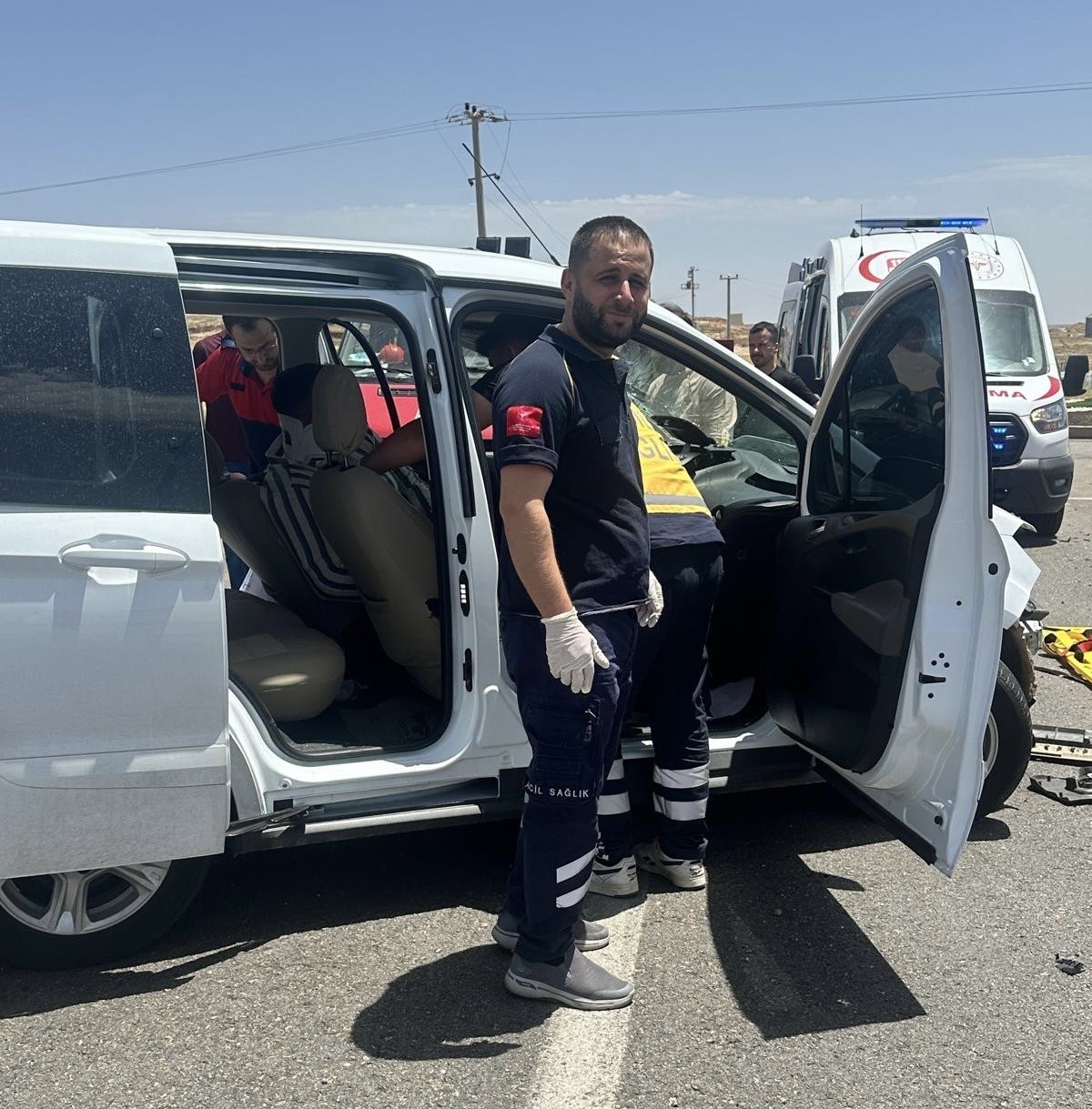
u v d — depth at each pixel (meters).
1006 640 3.83
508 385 2.66
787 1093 2.52
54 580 2.66
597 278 2.66
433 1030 2.74
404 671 3.96
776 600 3.52
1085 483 13.05
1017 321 9.98
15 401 2.71
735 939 3.18
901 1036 2.72
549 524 2.62
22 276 2.75
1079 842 3.77
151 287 2.86
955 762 2.91
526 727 2.80
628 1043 2.69
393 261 3.20
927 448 3.04
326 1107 2.47
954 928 3.23
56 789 2.71
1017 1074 2.58
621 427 2.80
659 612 2.94
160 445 2.81
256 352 4.81
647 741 3.56
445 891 3.46
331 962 3.05
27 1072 2.57
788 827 3.91
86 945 2.96
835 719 3.20
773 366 7.37
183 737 2.80
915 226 11.26
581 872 2.82
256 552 4.04
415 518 3.63
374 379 5.25
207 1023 2.77
